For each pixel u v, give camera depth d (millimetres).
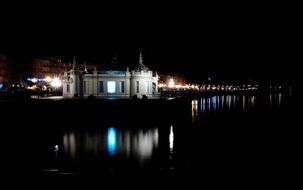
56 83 122812
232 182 27578
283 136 50906
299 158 35719
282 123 67438
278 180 28141
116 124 58344
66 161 33469
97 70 78125
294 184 27281
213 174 29359
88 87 75062
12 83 145375
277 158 35625
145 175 28797
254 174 29531
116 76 74688
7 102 54844
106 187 26344
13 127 50219
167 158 35125
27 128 50531
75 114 58062
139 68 76438
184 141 45188
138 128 55625
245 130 57281
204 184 27078
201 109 93250
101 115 58750
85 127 55219
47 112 57000
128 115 59656
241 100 135375
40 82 155500
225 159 34938
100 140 45062
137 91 74562
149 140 45500
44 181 27656
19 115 54531
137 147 40781
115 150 39062
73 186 26453
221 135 51281
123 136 48156
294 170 30938
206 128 58656
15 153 36469
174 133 51812
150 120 60625
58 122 56688
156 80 86250
